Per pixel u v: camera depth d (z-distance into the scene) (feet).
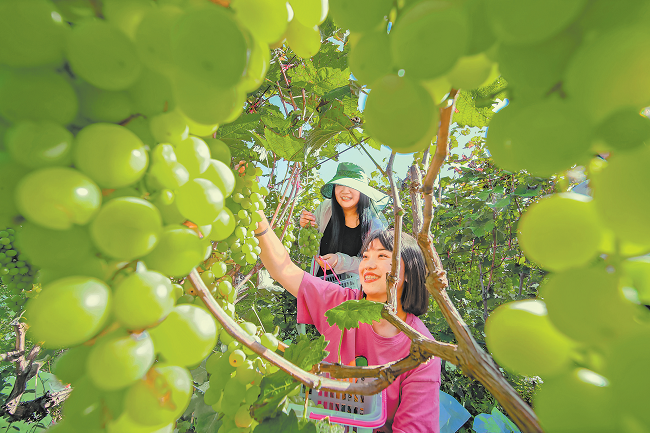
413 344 1.93
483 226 12.45
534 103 0.99
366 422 5.05
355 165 11.89
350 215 12.04
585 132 0.91
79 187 1.15
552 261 1.02
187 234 1.46
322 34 6.27
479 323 12.58
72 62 1.14
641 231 0.85
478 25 1.00
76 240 1.28
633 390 0.78
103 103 1.28
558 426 0.92
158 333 1.35
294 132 6.20
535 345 1.01
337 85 5.98
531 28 0.87
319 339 2.26
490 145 1.12
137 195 1.45
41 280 1.49
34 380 7.83
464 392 11.18
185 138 1.61
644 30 0.82
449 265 15.15
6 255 3.84
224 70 1.06
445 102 1.30
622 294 0.91
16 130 1.12
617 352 0.83
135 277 1.22
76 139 1.20
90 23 1.14
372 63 1.22
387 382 1.90
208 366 2.49
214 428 4.17
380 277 7.21
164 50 1.20
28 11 1.03
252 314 3.59
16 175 1.23
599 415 0.86
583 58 0.87
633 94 0.84
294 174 7.12
